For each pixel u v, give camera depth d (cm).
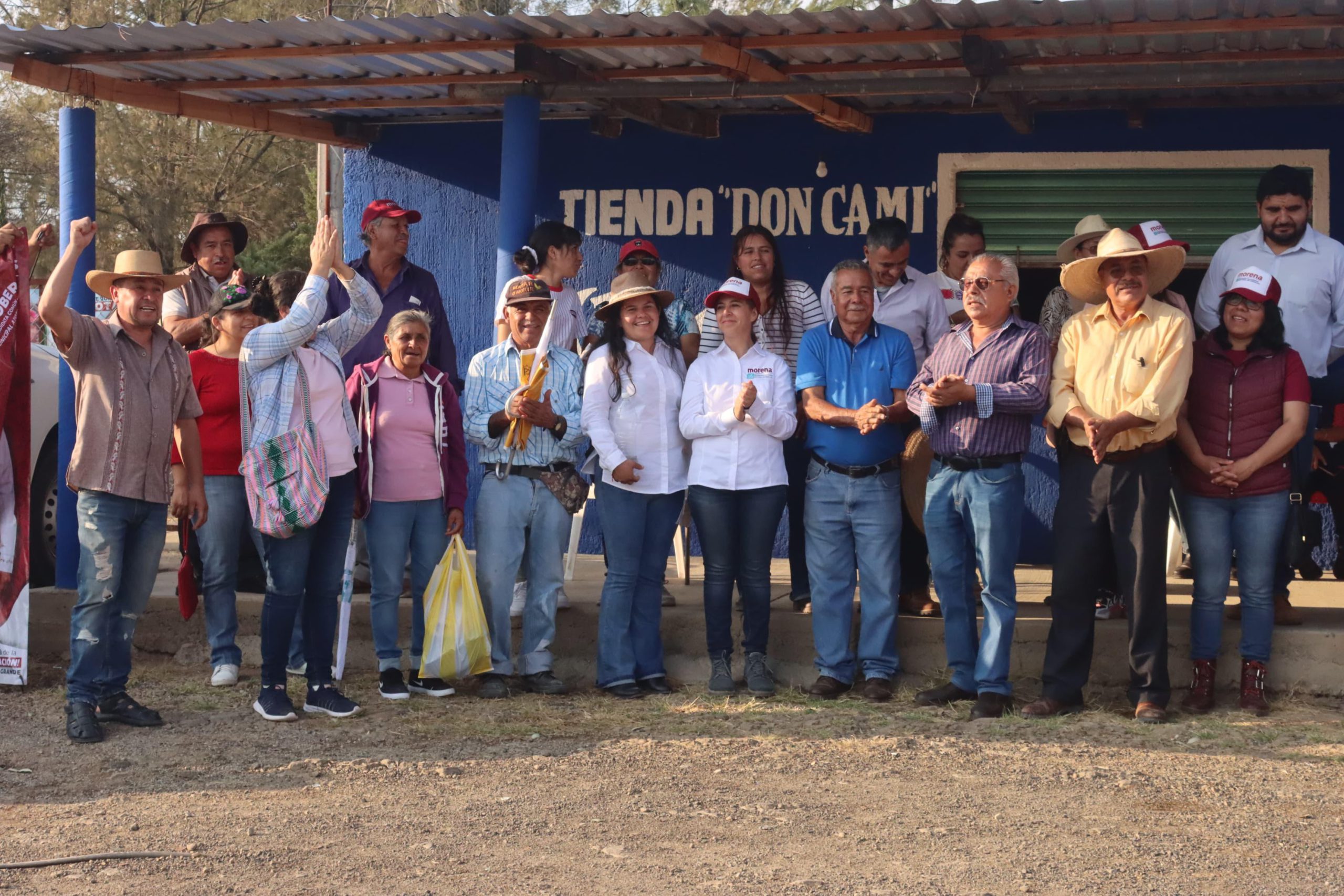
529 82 707
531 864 409
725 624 645
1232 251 671
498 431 635
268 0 2306
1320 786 497
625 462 623
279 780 504
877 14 615
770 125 885
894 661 641
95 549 566
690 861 412
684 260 899
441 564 639
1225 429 600
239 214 2364
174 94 800
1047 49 685
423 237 929
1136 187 848
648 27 648
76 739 557
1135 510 589
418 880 395
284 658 596
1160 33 613
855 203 877
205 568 655
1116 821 454
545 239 688
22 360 641
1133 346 584
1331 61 680
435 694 638
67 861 409
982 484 596
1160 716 589
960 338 607
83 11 2241
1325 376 666
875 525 632
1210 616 614
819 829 445
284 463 569
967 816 459
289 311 591
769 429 628
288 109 852
